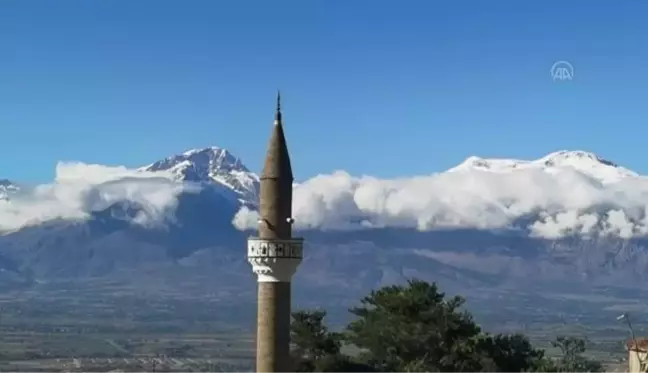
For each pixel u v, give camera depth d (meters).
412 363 122.38
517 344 130.50
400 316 130.12
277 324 82.12
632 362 95.12
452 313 129.62
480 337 128.38
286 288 82.88
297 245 82.94
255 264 82.56
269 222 83.12
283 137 84.50
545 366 126.94
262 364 82.12
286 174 83.81
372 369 121.94
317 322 127.56
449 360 124.75
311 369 121.50
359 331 131.38
